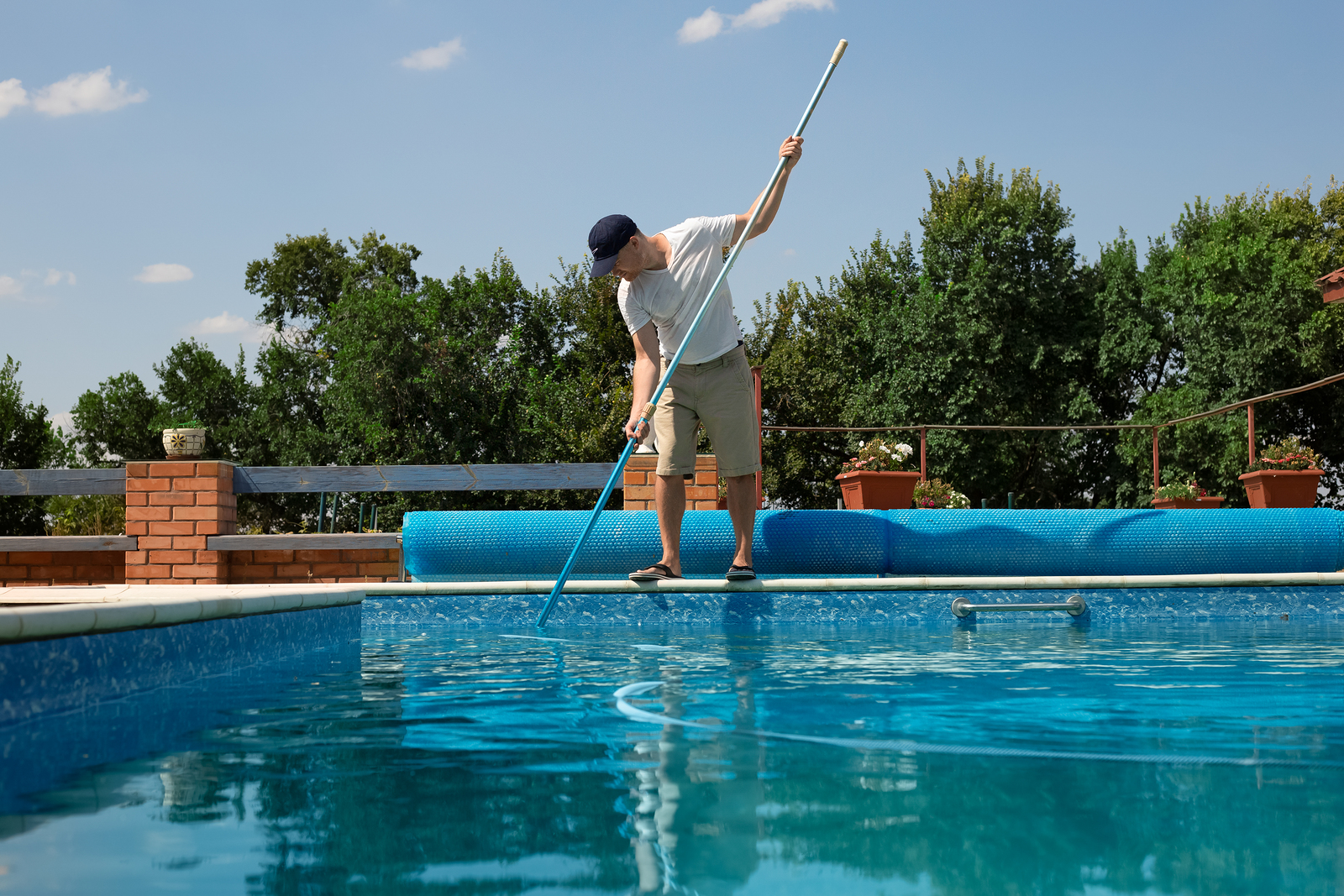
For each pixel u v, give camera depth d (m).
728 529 4.41
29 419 24.58
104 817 1.01
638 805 1.04
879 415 20.48
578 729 1.50
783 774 1.18
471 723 1.56
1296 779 1.12
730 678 2.09
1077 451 20.38
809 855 0.86
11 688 1.49
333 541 5.13
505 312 25.23
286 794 1.11
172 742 1.42
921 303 20.41
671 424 3.79
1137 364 19.95
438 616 3.75
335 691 1.94
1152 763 1.21
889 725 1.50
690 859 0.85
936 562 4.48
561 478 5.35
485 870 0.83
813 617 3.76
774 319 23.12
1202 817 0.96
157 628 1.96
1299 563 4.56
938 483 6.86
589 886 0.79
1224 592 3.96
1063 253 20.72
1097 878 0.78
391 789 1.12
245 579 5.23
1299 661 2.33
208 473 5.14
